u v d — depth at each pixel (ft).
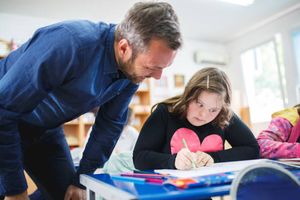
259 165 1.76
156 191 1.75
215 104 3.44
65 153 4.28
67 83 2.85
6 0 10.41
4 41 10.51
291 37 12.79
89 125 11.92
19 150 2.85
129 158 4.75
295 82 12.62
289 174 1.72
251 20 13.35
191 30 14.21
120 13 11.68
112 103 3.68
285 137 4.25
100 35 2.84
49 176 4.14
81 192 3.60
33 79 2.44
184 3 11.21
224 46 16.31
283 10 12.57
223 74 3.63
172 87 14.66
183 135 3.74
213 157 3.32
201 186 1.82
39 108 3.25
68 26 2.63
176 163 2.85
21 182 2.97
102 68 2.95
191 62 15.42
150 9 2.55
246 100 15.14
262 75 14.43
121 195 1.68
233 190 1.70
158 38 2.43
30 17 11.85
